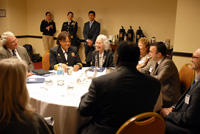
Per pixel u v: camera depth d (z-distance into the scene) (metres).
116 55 1.33
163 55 2.33
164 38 4.83
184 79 2.51
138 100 1.25
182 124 1.63
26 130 0.82
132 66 1.29
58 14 6.31
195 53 1.85
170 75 2.25
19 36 6.96
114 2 5.30
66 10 6.12
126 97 1.23
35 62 6.65
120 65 1.31
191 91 1.61
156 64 2.43
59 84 1.98
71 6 6.00
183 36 3.74
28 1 6.93
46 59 3.24
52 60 2.81
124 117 1.25
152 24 4.92
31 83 2.03
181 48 3.80
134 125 1.15
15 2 6.66
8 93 0.82
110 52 2.98
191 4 3.55
